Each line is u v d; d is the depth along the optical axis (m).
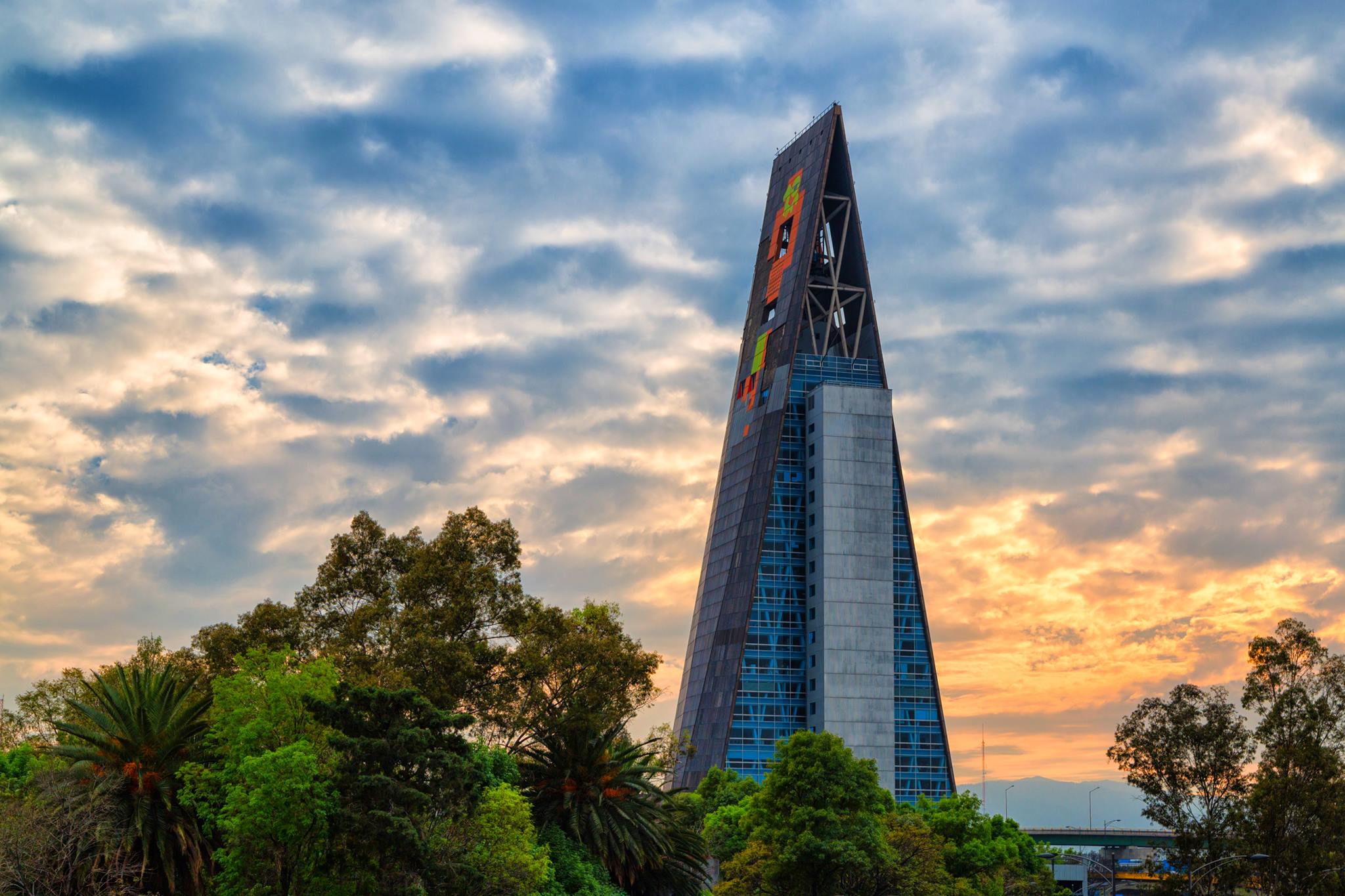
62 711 101.38
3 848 68.50
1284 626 136.62
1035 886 157.62
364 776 73.25
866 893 126.81
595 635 103.50
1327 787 128.50
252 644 104.69
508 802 79.31
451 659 95.62
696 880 99.69
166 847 73.56
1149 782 135.12
